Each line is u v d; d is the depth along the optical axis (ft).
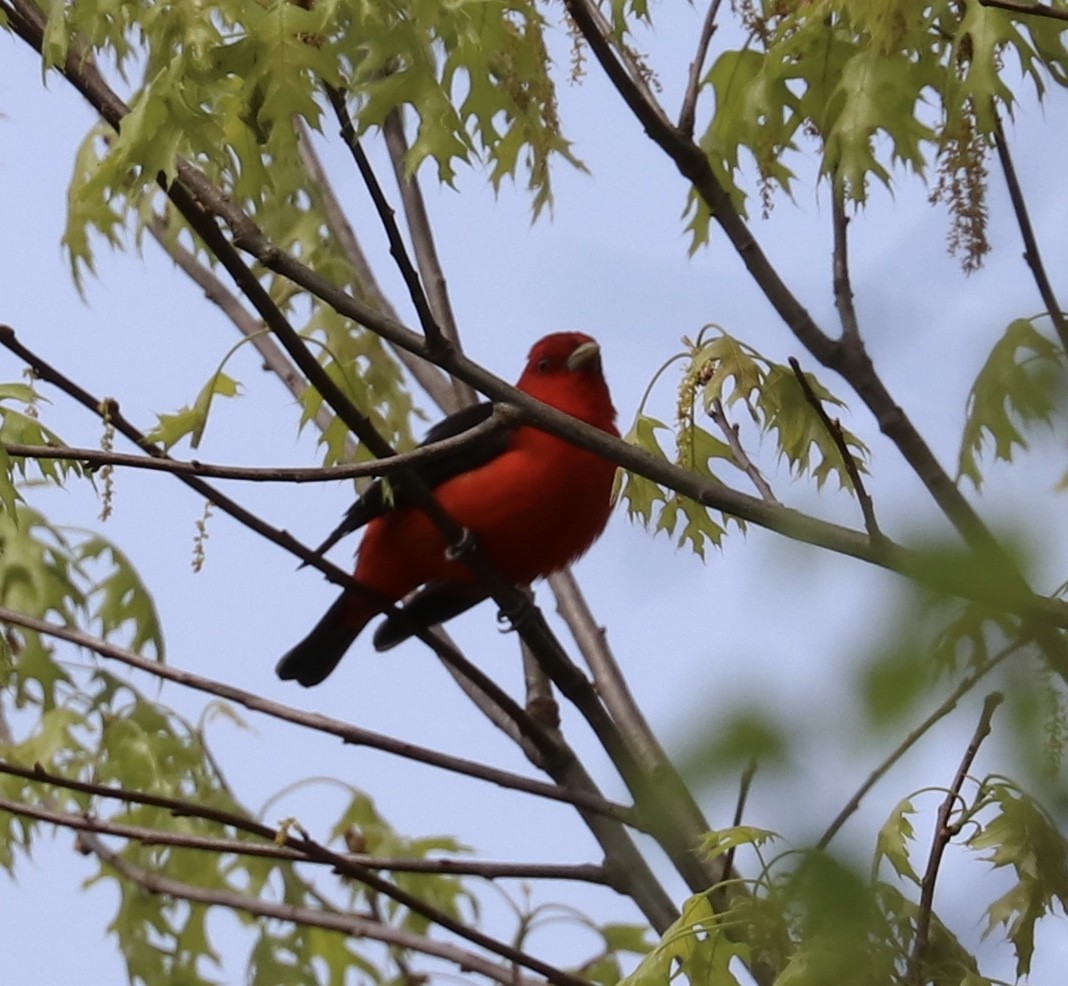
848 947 19.26
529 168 29.91
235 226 26.78
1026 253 24.90
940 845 20.89
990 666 13.76
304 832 29.86
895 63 25.53
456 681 35.99
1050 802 13.43
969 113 25.07
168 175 23.93
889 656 12.07
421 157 24.47
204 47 23.66
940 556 12.42
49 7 27.94
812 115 28.14
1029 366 24.64
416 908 29.60
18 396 27.99
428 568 40.93
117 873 41.50
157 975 40.86
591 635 37.01
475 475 39.34
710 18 29.71
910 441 26.96
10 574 39.65
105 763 39.60
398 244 25.45
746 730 12.01
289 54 23.65
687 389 26.89
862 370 27.53
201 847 29.86
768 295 28.19
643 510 30.27
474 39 25.22
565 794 29.89
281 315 28.58
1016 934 21.39
